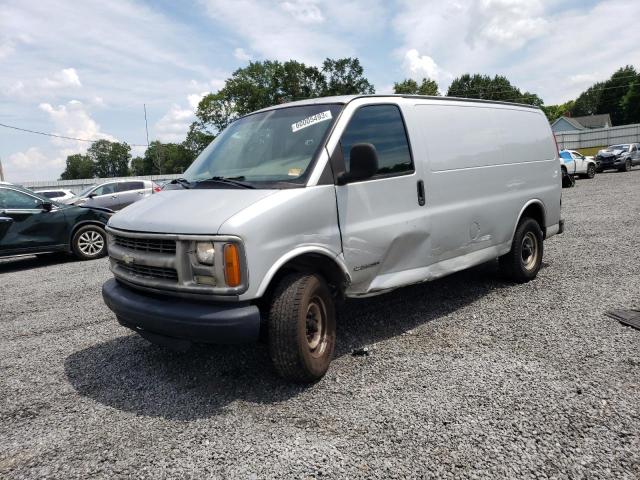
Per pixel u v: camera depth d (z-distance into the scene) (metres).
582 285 5.80
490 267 6.89
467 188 4.99
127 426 3.16
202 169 4.31
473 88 91.19
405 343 4.30
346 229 3.81
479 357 3.92
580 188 19.97
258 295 3.22
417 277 4.46
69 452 2.90
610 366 3.64
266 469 2.62
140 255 3.54
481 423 2.96
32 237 9.48
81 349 4.64
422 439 2.82
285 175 3.71
